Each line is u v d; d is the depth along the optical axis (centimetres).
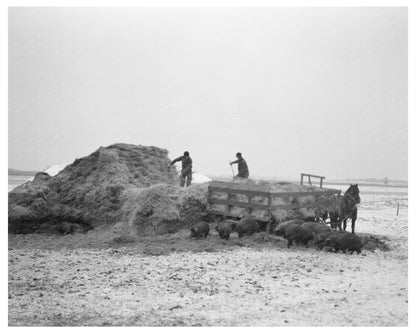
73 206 2195
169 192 2062
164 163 2523
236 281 1367
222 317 1105
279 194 1953
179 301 1205
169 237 1956
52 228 2133
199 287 1309
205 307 1166
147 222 2005
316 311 1140
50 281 1380
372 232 2403
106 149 2386
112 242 1902
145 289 1299
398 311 1145
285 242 1875
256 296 1240
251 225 1919
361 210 3819
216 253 1712
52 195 2209
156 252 1728
